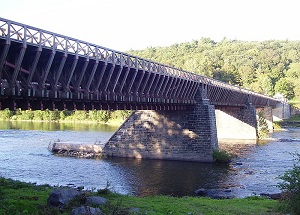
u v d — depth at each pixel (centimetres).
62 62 2673
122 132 5481
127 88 3812
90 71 3172
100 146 5622
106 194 2389
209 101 5347
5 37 2173
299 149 6197
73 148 5838
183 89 4862
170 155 5159
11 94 2309
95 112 14488
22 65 2525
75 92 2955
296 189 2016
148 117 5366
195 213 1969
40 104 2797
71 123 14062
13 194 2202
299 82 16438
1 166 4494
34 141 7331
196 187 3438
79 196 1898
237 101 7725
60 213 1686
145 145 5334
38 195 2202
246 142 7475
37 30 2425
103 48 3184
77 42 2816
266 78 16962
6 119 15650
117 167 4534
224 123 8538
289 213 2008
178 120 5184
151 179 3816
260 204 2347
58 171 4219
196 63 18050
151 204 2170
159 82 4366
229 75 17312
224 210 2102
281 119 13312
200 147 5006
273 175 4003
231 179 3806
